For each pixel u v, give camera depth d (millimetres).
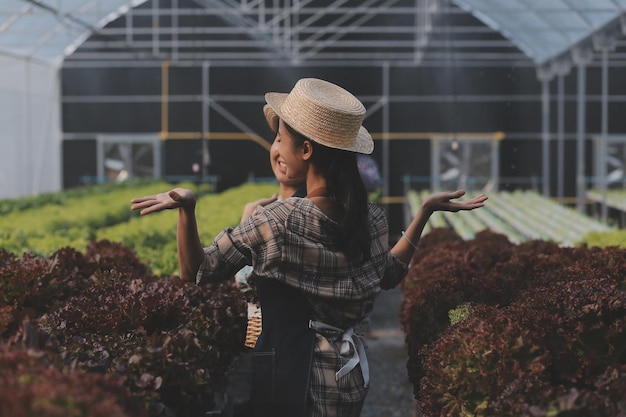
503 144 22672
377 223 3660
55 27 18766
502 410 2980
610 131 22641
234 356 4625
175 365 3508
